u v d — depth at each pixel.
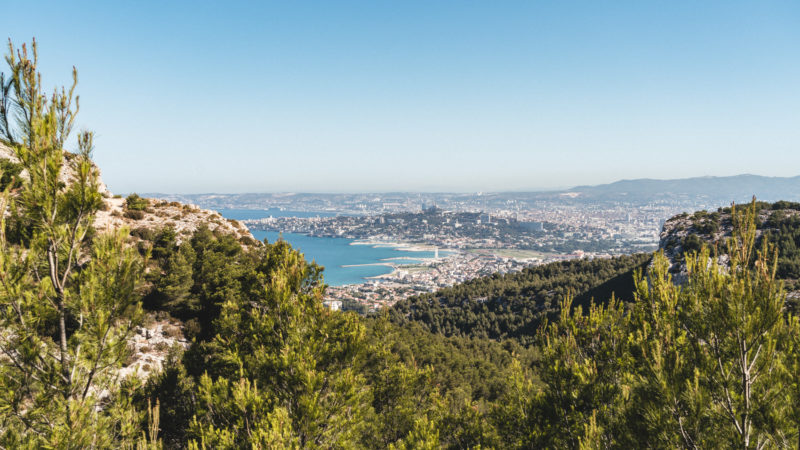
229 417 9.29
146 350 19.22
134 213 34.91
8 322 6.09
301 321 11.18
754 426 5.45
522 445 9.48
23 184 6.18
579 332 9.98
